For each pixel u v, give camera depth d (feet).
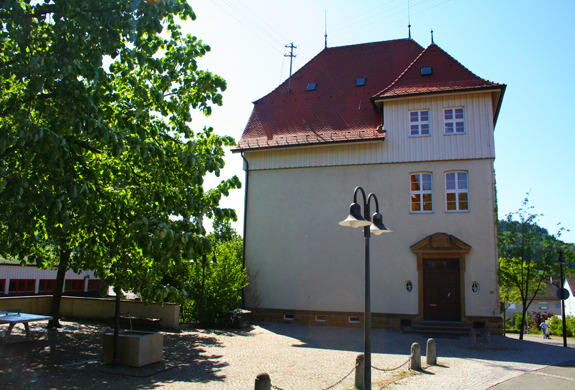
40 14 23.07
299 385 27.66
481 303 56.08
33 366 30.60
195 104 29.35
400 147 62.34
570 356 43.57
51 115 20.90
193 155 23.79
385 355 39.73
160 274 27.09
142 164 23.85
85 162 20.67
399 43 80.28
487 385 28.78
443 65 65.51
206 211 23.36
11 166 21.35
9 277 78.79
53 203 17.34
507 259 64.90
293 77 81.00
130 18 22.43
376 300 60.08
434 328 55.31
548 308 188.03
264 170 69.00
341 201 64.28
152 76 28.71
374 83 74.02
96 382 26.86
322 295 62.90
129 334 34.09
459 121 60.90
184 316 59.16
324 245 64.03
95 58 22.07
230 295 57.31
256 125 73.31
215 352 38.73
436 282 58.70
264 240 66.95
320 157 66.23
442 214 59.26
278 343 45.47
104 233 22.72
